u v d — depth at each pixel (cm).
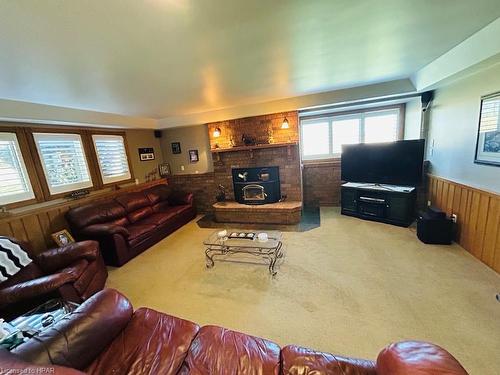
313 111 458
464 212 279
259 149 465
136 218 404
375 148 389
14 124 292
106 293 152
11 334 145
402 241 315
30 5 104
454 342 161
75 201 353
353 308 202
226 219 467
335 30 158
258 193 470
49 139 329
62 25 124
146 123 462
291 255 305
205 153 529
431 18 155
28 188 304
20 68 172
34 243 298
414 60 248
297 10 130
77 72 191
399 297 210
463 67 212
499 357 148
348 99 358
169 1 111
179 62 192
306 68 236
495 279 222
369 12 139
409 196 356
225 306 219
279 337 178
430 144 363
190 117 468
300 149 477
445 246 291
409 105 418
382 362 98
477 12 153
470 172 268
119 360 124
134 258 335
